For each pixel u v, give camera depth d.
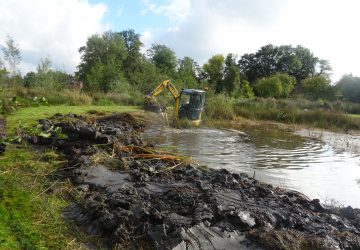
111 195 6.42
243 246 4.87
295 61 88.12
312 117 24.88
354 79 47.25
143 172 7.99
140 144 11.20
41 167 8.02
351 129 22.69
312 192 8.30
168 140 13.87
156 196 6.55
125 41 60.22
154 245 4.84
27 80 29.55
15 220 5.20
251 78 91.12
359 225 6.02
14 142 9.94
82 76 53.88
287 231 5.31
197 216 5.51
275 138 16.62
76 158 8.38
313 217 6.12
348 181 9.37
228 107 23.83
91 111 21.05
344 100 44.53
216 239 4.91
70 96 26.52
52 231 5.15
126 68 55.50
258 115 25.30
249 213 5.74
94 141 10.01
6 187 6.52
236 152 12.32
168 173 8.09
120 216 5.38
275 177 9.36
